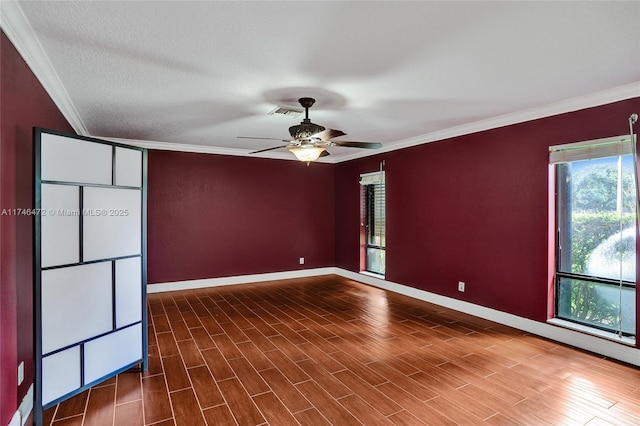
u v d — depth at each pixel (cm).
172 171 544
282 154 617
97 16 180
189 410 225
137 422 213
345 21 186
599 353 308
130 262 273
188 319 409
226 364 292
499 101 322
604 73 257
